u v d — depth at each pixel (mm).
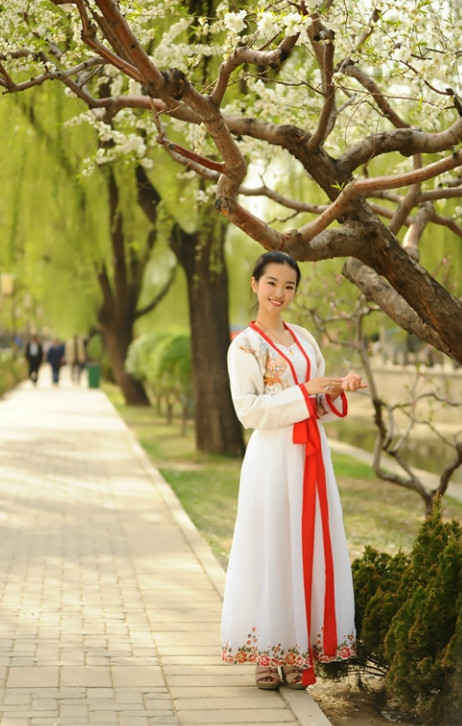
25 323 47250
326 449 4289
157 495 10797
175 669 4648
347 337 11141
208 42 6398
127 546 7883
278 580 4188
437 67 4215
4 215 13039
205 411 14883
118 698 4215
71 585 6461
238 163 4051
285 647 4184
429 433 22266
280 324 4465
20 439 17078
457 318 4629
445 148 4504
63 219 13820
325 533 4211
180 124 6680
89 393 32719
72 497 10594
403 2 4184
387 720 4324
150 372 19750
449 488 12508
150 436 18891
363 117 5832
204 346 14750
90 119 6340
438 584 4184
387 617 4402
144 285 27531
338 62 5277
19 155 10133
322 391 4125
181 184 9953
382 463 15711
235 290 23891
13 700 4156
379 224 4613
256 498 4250
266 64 3781
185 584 6527
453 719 3994
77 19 4863
